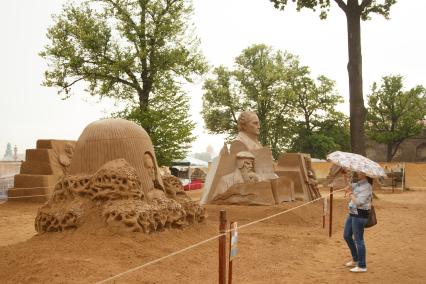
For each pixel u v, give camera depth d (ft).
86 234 25.16
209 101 154.40
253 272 23.82
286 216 43.11
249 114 54.03
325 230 39.81
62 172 68.80
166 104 86.28
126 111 83.87
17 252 22.91
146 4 82.02
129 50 84.02
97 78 84.69
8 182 78.59
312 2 85.87
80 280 18.79
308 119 167.53
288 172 58.59
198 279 21.43
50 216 26.96
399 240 35.37
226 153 51.29
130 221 25.02
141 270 20.99
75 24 82.48
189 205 31.68
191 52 87.86
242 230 37.65
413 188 111.96
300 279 23.21
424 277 24.03
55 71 82.99
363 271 24.97
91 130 29.68
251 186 47.80
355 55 78.64
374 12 85.87
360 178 25.71
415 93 157.28
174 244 26.18
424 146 173.88
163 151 83.41
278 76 146.41
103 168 27.32
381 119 162.30
